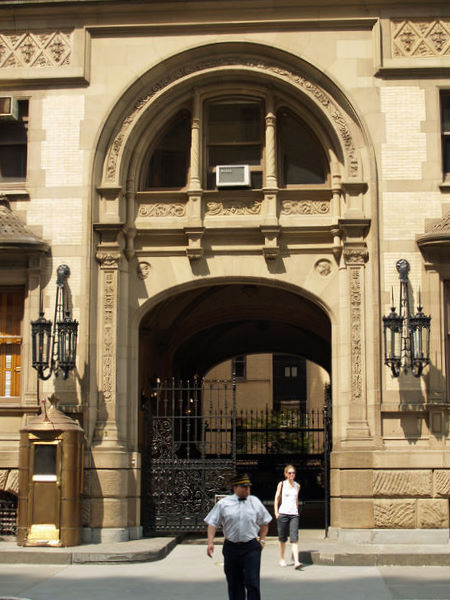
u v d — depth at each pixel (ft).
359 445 58.54
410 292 60.34
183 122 66.54
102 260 62.39
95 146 63.10
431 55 63.00
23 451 56.39
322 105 63.16
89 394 60.34
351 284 61.21
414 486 57.72
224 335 103.91
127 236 63.46
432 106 62.39
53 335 60.13
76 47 64.34
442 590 42.45
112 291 62.13
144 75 63.67
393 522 57.52
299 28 63.57
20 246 60.85
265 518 33.94
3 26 65.05
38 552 52.39
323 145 64.49
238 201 63.93
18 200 63.16
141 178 65.41
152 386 79.82
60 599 40.45
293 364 187.11
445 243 59.67
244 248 63.16
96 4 63.98
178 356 99.71
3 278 62.39
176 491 62.90
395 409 58.85
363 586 43.68
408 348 58.59
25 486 55.93
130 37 64.34
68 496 55.88
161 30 64.18
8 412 61.05
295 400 185.88
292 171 65.46
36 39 64.80
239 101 66.44
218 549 58.18
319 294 62.54
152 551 53.06
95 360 61.36
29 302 61.82
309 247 62.95
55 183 63.05
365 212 61.87
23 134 64.95
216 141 66.18
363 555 50.90
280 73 63.77
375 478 57.93
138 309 63.31
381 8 63.41
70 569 50.11
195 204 63.41
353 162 62.44
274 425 127.75
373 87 62.75
